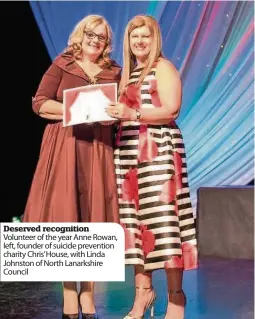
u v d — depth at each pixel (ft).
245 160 14.17
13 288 9.85
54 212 7.44
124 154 7.48
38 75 15.84
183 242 7.39
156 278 10.82
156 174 7.27
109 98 7.13
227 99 14.25
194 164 14.55
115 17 14.84
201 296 9.30
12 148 16.25
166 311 7.91
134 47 7.41
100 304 8.77
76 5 15.14
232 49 14.16
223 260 12.52
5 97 15.98
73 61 7.60
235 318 7.96
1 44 15.71
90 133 7.49
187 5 14.42
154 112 7.17
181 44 14.48
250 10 13.96
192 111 14.53
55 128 7.65
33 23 15.65
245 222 12.66
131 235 7.36
